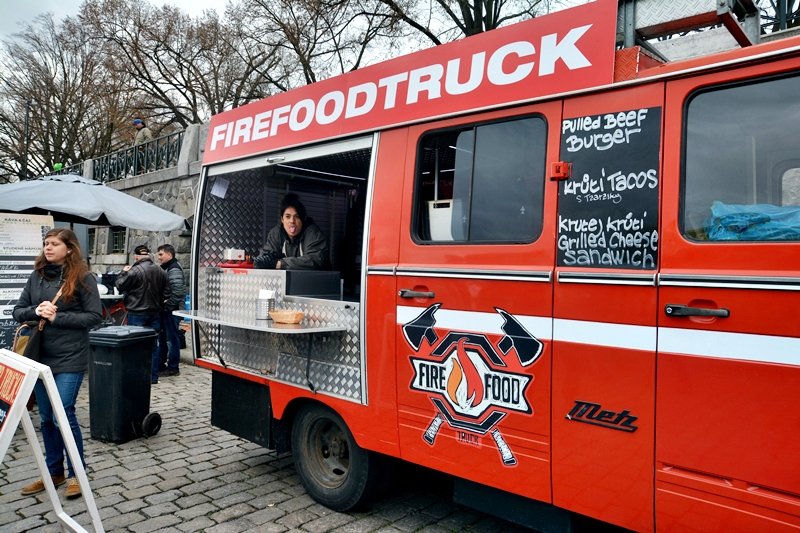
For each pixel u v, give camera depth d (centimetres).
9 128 2748
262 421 427
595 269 256
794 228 212
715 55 234
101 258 1578
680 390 229
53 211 839
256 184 523
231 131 476
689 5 254
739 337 215
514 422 278
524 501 285
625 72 257
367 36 2009
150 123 2981
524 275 276
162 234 1251
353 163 473
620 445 245
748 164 227
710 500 221
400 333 329
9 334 683
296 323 376
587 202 262
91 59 2725
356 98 372
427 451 315
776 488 207
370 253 350
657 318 236
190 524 367
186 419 613
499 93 297
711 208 231
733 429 216
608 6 264
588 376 254
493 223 297
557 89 275
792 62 216
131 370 538
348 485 371
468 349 297
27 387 295
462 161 314
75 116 2766
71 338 412
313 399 385
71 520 323
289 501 403
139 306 759
